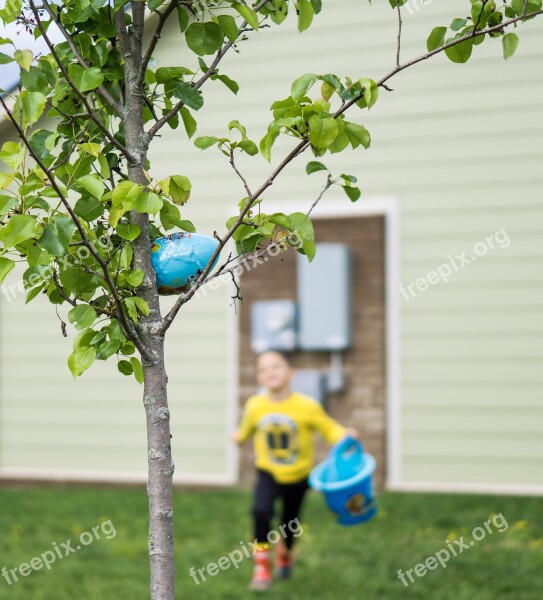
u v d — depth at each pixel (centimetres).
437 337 1058
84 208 319
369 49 1078
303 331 1103
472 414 1044
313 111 307
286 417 768
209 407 1139
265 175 1127
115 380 1169
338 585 708
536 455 1020
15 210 295
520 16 329
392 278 1074
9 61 292
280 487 760
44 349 1191
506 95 1041
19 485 1188
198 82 344
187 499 1048
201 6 335
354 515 710
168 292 345
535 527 870
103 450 1168
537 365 1025
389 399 1075
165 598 313
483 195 1047
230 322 1133
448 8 1052
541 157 1030
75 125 344
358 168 1095
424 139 1069
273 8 359
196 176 1141
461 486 1044
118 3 317
